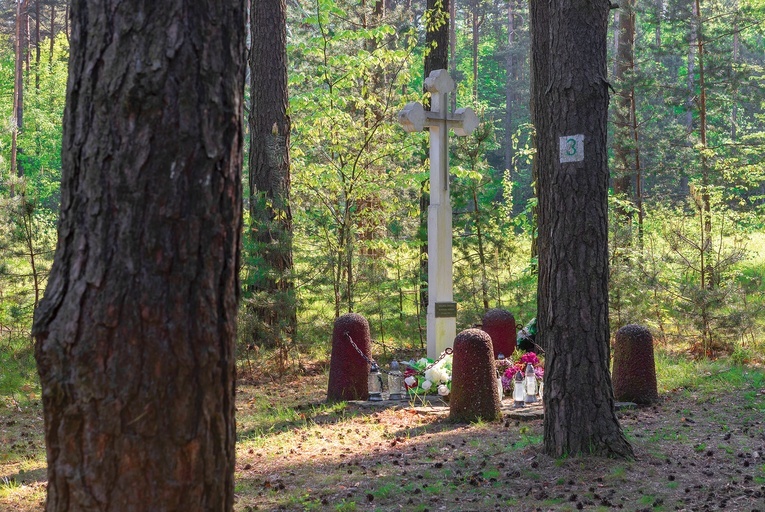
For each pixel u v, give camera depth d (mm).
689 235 14133
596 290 6898
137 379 3045
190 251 3115
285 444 8602
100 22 3111
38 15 52031
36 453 8656
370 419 9727
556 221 6949
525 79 55781
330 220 14266
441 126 12023
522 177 49312
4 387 12250
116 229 3072
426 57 16953
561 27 6914
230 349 3268
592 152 6832
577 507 5719
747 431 8203
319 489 6637
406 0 43344
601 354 6930
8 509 6359
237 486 6891
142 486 3051
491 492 6254
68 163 3166
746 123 39312
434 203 12008
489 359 9500
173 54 3098
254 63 14969
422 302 15859
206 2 3178
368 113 14719
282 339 13180
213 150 3168
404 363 12102
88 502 3055
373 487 6594
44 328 3125
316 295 14070
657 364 12516
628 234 14414
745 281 15859
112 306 3045
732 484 6262
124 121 3078
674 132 22141
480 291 14625
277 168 14695
